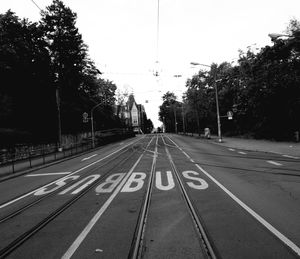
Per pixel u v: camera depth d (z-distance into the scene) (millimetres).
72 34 46219
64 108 47844
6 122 36438
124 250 5543
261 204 8422
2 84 37812
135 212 8133
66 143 44781
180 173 15195
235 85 50688
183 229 6566
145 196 10133
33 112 41406
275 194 9609
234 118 53344
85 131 55969
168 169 16969
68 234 6648
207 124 71312
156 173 15570
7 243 6371
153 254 5289
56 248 5855
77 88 51719
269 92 36188
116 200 9719
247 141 38688
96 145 47969
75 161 26562
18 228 7438
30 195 11945
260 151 25359
